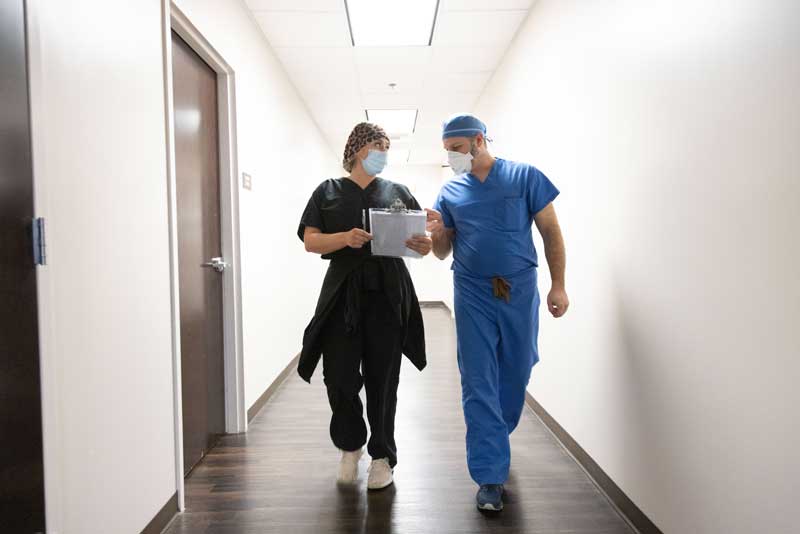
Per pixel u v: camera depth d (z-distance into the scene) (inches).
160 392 64.5
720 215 45.9
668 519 55.9
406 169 351.9
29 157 41.5
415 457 87.1
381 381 72.2
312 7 116.1
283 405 121.0
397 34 133.4
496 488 67.7
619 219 67.3
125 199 56.8
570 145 87.6
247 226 107.9
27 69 41.4
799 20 36.4
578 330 84.0
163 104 67.3
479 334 70.1
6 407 38.9
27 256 41.2
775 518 40.0
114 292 54.1
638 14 61.4
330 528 64.1
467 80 170.4
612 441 70.4
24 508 40.7
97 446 50.5
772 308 39.7
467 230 70.6
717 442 47.1
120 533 54.6
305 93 182.2
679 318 53.0
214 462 86.2
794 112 37.0
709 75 47.1
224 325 100.8
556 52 95.7
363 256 70.9
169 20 68.2
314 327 71.2
